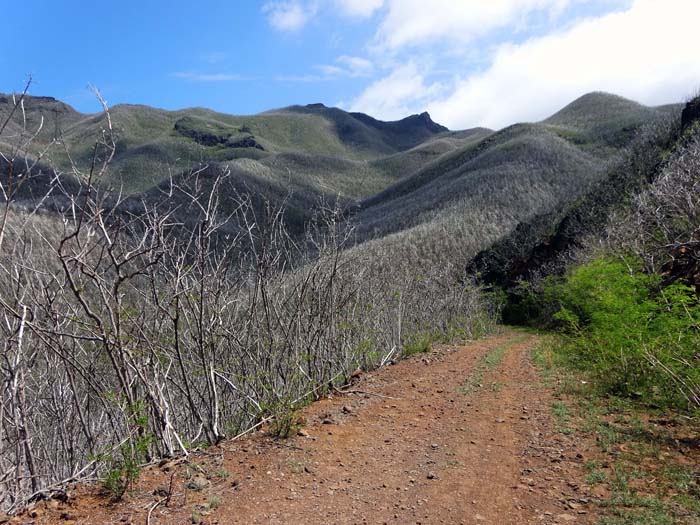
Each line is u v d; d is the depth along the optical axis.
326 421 5.95
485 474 4.62
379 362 10.16
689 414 6.20
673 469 4.51
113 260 4.21
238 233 5.81
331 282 7.21
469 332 20.72
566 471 4.64
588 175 82.81
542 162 111.50
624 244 15.59
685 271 11.73
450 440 5.56
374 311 10.40
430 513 3.85
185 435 5.68
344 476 4.48
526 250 48.28
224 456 4.84
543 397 7.56
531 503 4.02
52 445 5.17
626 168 42.03
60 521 3.57
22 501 3.88
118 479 4.05
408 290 13.57
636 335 7.86
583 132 148.88
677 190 15.30
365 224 110.94
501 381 8.89
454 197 100.31
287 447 5.07
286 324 6.88
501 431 5.93
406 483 4.40
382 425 6.00
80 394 5.36
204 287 5.27
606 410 6.63
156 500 3.90
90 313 4.15
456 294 21.75
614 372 8.22
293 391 6.66
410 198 133.38
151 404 4.81
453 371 9.70
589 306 12.52
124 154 158.12
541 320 31.55
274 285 6.58
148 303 5.14
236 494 4.05
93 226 4.15
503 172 106.69
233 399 6.24
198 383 6.11
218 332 5.77
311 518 3.71
